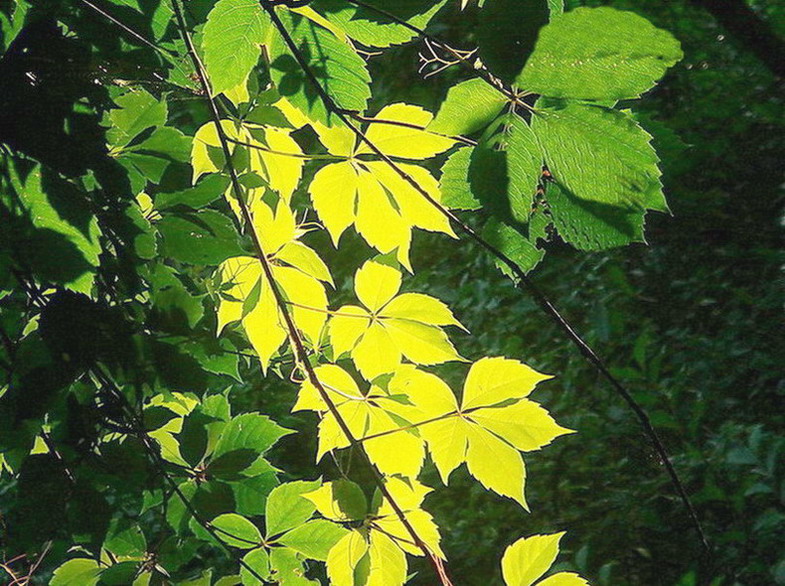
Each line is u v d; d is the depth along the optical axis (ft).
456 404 3.24
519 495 3.21
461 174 2.73
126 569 3.59
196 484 3.59
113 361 3.31
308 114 3.02
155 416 3.50
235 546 3.55
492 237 2.75
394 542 3.30
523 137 2.50
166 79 3.31
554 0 2.51
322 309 3.45
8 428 3.27
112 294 3.39
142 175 3.39
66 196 3.08
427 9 2.74
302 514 3.52
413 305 3.42
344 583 3.33
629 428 9.92
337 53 2.98
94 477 3.33
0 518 3.30
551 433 3.18
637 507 9.59
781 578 7.79
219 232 3.47
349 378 3.40
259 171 3.65
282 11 2.92
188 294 3.45
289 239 3.64
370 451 3.35
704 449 9.65
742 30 2.88
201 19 3.38
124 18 3.26
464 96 2.51
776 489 8.39
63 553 3.62
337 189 3.35
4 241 3.06
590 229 2.51
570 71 2.39
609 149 2.48
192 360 3.37
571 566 9.54
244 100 3.58
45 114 3.06
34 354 3.31
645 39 2.35
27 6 3.22
